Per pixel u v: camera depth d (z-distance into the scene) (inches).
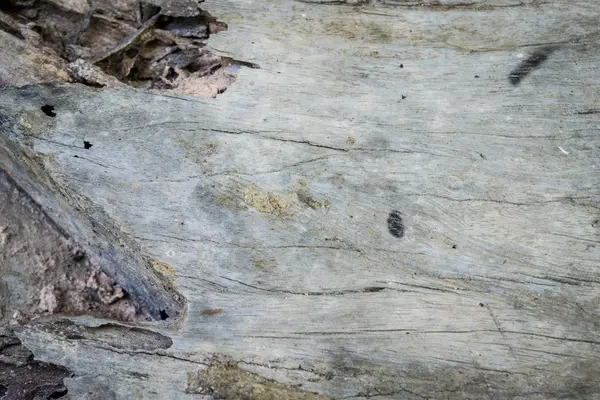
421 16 39.0
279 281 35.1
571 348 34.4
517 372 34.2
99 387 34.3
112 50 38.1
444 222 35.8
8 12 38.8
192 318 34.8
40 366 34.4
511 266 35.3
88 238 35.8
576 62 38.0
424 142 36.9
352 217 35.9
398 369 34.3
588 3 38.9
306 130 37.0
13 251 35.7
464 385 34.1
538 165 36.5
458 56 38.3
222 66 38.2
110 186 36.0
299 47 38.5
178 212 35.8
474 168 36.5
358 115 37.3
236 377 34.2
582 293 34.9
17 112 36.5
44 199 35.9
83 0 39.1
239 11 39.0
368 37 38.7
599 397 34.0
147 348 34.5
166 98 37.2
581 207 36.0
